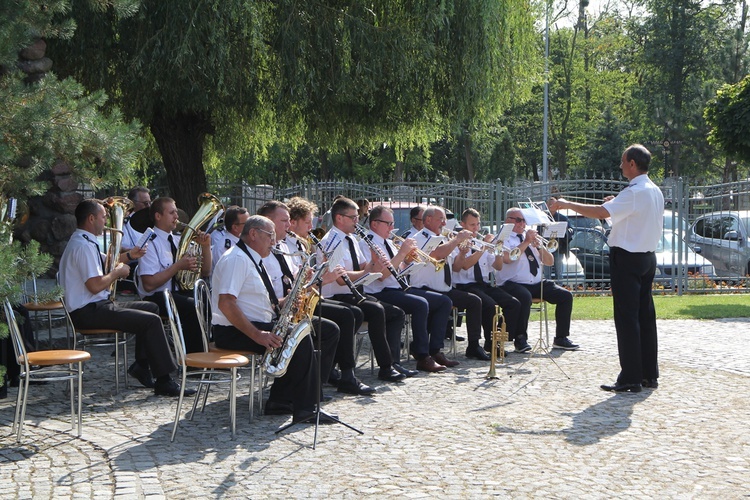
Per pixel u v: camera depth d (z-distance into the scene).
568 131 49.03
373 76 13.12
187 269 8.35
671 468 5.60
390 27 13.16
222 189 17.28
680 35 48.03
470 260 9.80
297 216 8.45
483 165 45.00
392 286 9.17
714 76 46.09
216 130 15.73
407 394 7.83
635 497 5.04
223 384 8.28
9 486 5.13
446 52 14.02
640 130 50.06
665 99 44.00
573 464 5.68
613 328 12.08
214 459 5.73
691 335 11.46
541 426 6.66
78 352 6.47
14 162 6.85
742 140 16.64
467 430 6.53
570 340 10.77
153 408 7.21
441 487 5.18
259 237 6.94
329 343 7.51
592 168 44.53
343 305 7.98
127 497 4.93
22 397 6.57
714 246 18.06
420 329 8.91
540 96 47.53
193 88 11.95
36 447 6.00
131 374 7.95
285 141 16.98
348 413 7.07
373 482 5.27
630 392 7.89
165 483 5.22
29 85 6.89
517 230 10.50
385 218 9.24
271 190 17.16
